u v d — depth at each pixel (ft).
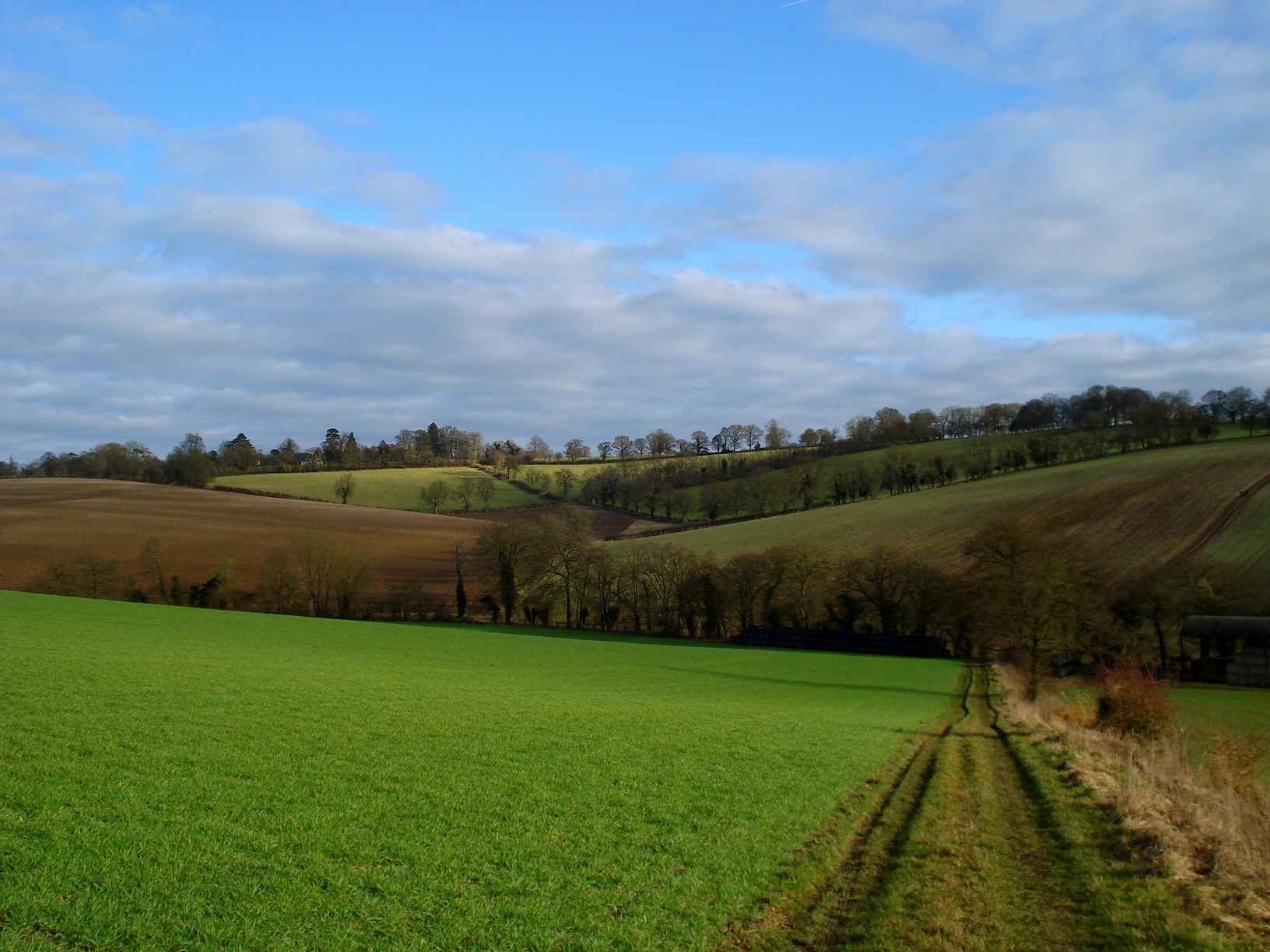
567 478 581.12
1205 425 450.30
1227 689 197.47
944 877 39.42
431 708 79.66
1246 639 210.38
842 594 272.72
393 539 345.51
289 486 524.93
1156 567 255.50
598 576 297.33
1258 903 36.45
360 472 587.27
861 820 49.57
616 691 117.91
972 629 244.83
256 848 37.32
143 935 28.68
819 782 57.98
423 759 56.75
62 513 340.18
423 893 33.96
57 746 51.60
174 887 32.48
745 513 475.31
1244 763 69.97
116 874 33.06
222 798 43.98
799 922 33.78
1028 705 126.52
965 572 270.05
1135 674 95.25
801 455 575.38
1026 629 160.45
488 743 64.03
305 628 187.32
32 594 188.96
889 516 368.27
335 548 279.69
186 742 55.67
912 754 74.49
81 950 27.35
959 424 618.03
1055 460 454.81
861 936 32.35
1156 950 31.65
